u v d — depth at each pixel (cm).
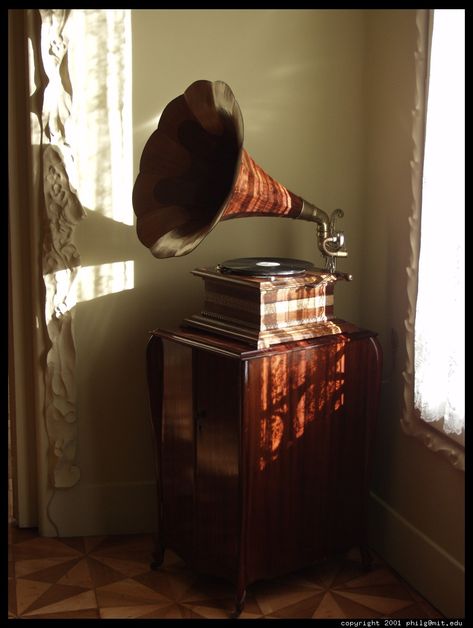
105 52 246
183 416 229
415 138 227
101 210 253
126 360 263
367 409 236
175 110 220
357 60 259
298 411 221
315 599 232
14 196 251
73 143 248
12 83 245
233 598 233
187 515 234
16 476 269
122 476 270
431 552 229
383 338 255
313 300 226
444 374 211
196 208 223
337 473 234
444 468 223
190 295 263
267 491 219
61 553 257
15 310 257
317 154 262
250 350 210
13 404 266
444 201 206
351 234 267
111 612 224
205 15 250
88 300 257
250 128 257
